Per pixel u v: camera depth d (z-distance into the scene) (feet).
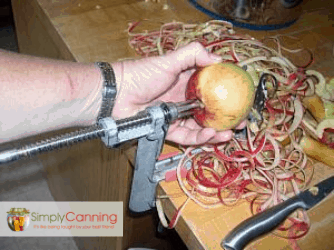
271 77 2.12
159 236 2.86
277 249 1.58
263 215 1.58
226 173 1.84
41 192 4.67
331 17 3.10
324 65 2.55
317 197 1.71
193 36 2.48
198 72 1.76
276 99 2.14
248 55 2.29
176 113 1.58
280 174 1.86
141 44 2.48
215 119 1.71
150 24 2.67
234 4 2.86
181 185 1.70
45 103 1.66
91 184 3.07
